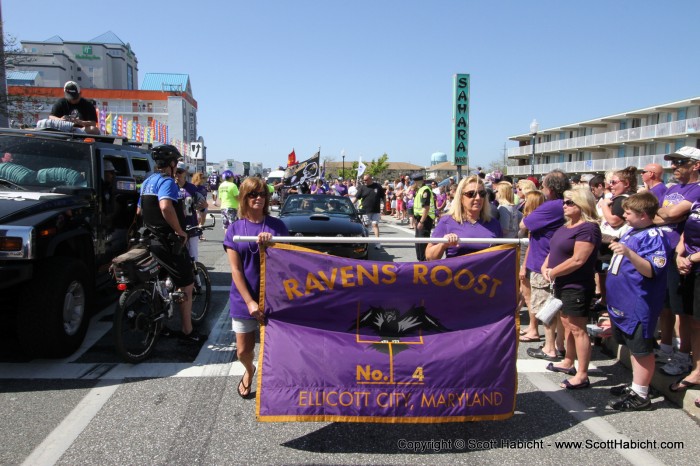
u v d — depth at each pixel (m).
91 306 5.36
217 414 3.85
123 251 6.70
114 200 6.42
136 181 7.21
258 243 3.60
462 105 11.52
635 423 3.82
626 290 3.96
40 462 3.17
